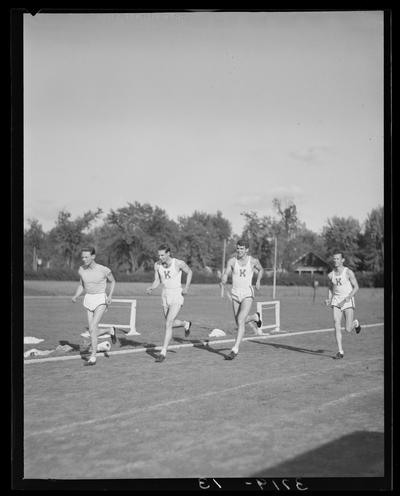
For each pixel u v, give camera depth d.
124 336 12.98
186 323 10.23
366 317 20.44
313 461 4.70
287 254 68.31
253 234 68.12
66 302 27.94
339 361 9.44
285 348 11.14
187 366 8.86
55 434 5.34
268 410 6.16
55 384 7.44
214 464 4.62
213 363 9.16
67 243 66.19
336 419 5.84
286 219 67.25
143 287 47.84
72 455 4.83
